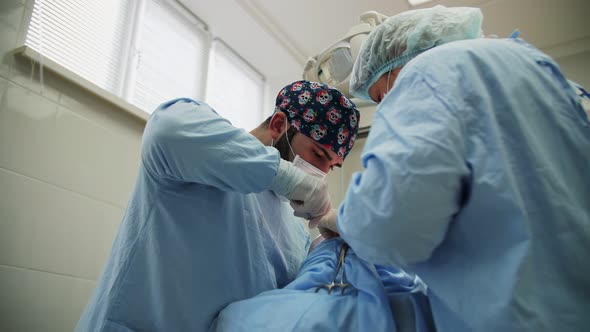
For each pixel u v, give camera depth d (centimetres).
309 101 126
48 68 161
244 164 92
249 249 106
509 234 61
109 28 225
